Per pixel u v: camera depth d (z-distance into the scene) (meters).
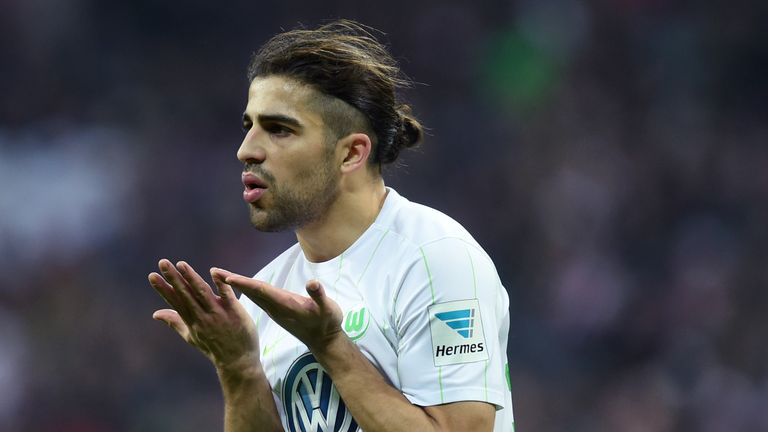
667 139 49.78
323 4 54.78
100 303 41.09
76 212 43.69
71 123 50.16
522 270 44.31
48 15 52.78
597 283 42.69
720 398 38.06
